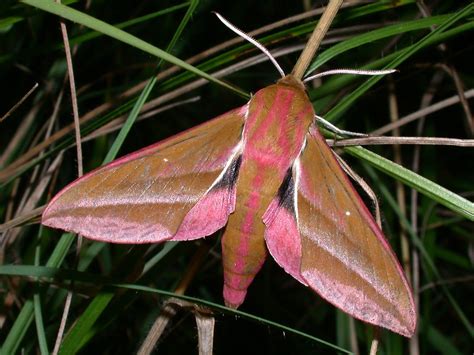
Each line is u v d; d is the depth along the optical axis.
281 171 0.12
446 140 0.12
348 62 0.17
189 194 0.12
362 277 0.12
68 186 0.12
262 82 0.24
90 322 0.13
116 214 0.12
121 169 0.12
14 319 0.17
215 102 0.25
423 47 0.14
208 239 0.13
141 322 0.20
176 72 0.15
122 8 0.20
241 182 0.12
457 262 0.21
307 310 0.23
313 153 0.13
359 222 0.12
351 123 0.21
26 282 0.16
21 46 0.17
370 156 0.13
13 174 0.16
